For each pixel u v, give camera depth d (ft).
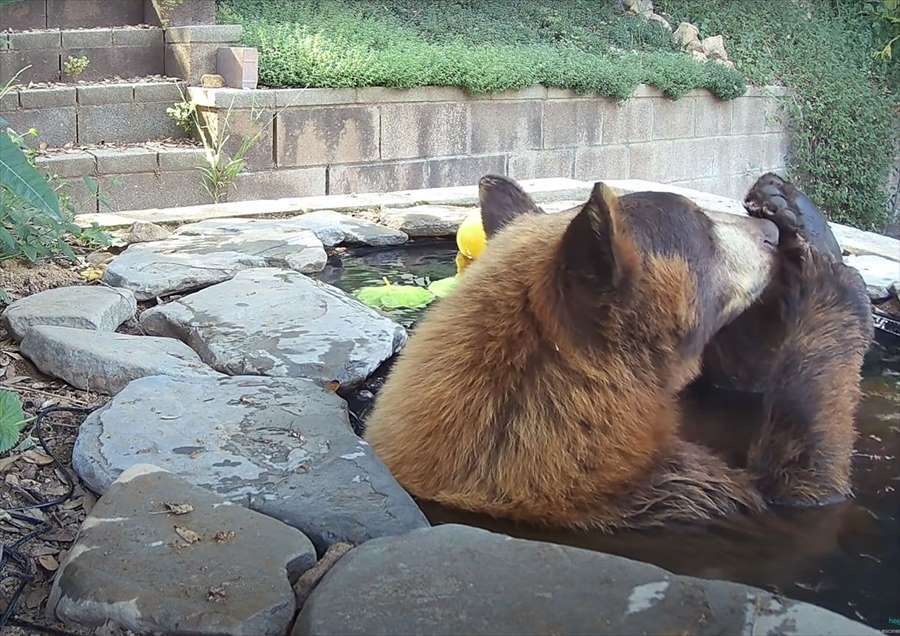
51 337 5.73
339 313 6.70
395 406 4.64
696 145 20.18
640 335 4.38
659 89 19.07
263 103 14.37
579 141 18.16
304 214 10.62
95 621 3.26
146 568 3.40
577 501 4.21
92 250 8.79
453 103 16.35
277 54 15.20
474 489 4.30
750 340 5.51
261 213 10.39
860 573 3.95
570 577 3.31
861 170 22.94
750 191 5.43
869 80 24.17
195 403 4.91
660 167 19.65
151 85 14.49
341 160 15.34
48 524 4.09
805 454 4.59
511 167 17.34
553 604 3.16
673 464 4.43
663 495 4.31
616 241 4.09
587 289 4.20
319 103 14.90
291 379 5.32
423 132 16.12
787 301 5.06
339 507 3.97
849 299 4.96
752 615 3.13
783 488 4.56
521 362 4.28
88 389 5.56
